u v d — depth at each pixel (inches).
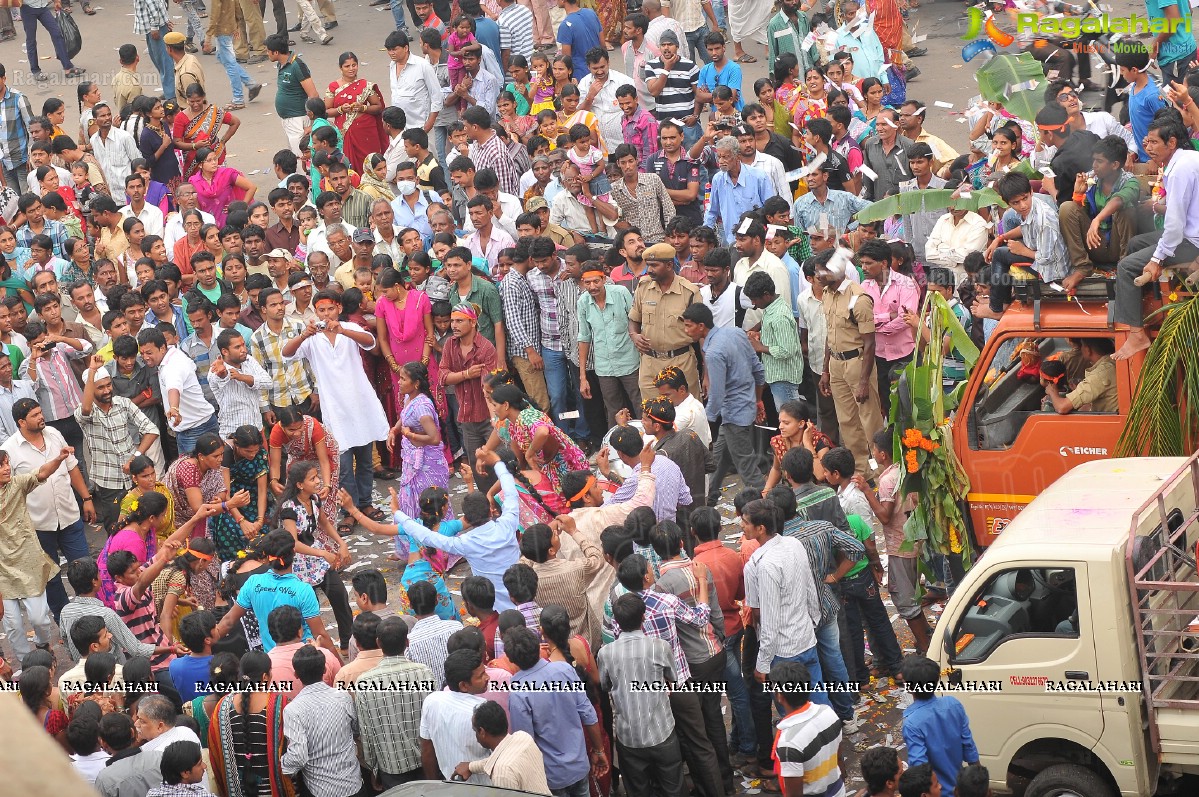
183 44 1668.3
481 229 1173.7
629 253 1083.9
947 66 1726.1
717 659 668.1
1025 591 623.8
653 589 663.8
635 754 639.8
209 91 2044.8
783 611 671.1
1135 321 719.7
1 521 867.4
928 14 1937.7
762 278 971.9
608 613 678.5
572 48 1603.1
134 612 783.7
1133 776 580.7
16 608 884.0
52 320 1085.1
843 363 970.1
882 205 884.6
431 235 1272.1
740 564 713.6
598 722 639.8
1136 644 585.9
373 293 1140.5
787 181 1194.6
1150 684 584.1
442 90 1567.4
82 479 958.4
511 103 1470.2
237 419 1031.6
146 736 593.9
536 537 696.4
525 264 1102.4
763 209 1051.3
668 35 1419.8
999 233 951.6
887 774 530.6
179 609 824.9
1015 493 761.6
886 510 772.0
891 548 774.5
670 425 863.1
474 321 1055.0
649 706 632.4
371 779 656.4
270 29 2229.3
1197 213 700.0
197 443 893.8
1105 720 582.9
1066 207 774.5
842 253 957.8
